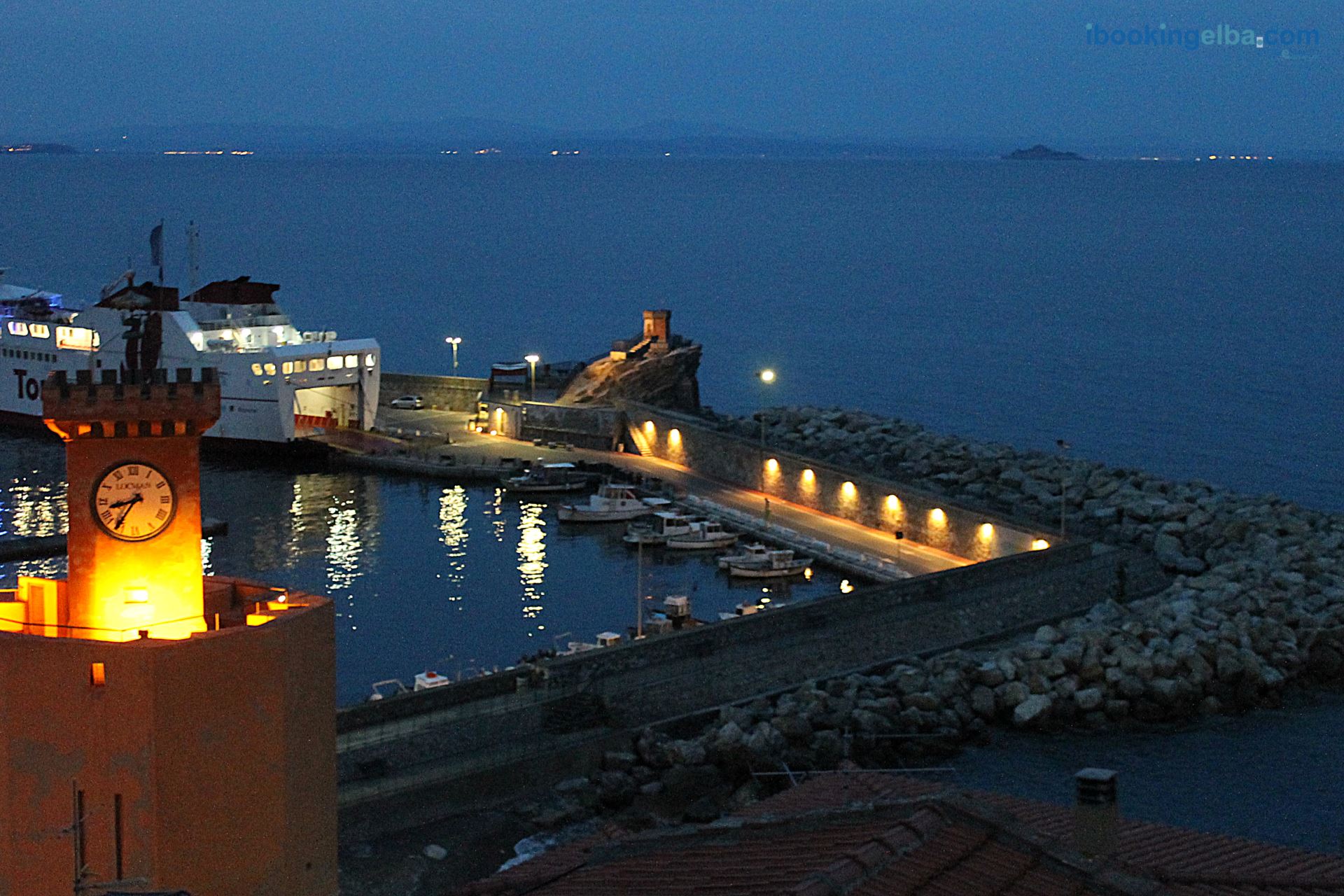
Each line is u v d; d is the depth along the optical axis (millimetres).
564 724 78125
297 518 134250
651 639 84312
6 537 128125
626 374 160125
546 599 110500
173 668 31094
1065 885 29797
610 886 34812
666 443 149000
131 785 31188
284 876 33031
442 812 71125
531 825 71625
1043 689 87125
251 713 32312
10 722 31719
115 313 163125
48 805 31641
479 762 73375
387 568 118500
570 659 81375
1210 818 75062
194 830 31672
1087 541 109188
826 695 84312
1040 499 128500
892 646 93625
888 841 30984
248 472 152375
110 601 32438
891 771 79250
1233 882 31906
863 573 115062
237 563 119875
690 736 81750
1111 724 86750
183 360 158750
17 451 161750
